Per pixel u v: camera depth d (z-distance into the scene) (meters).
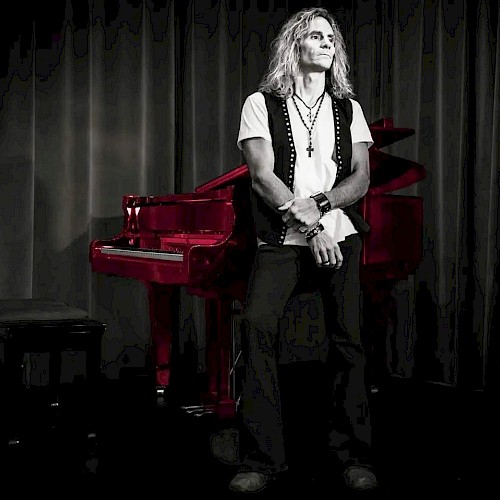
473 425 2.93
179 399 3.37
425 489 2.11
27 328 2.38
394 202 3.10
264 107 2.03
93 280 3.91
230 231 2.71
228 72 4.21
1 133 3.70
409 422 2.97
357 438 2.04
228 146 4.22
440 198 4.02
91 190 3.88
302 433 2.73
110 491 2.08
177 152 4.12
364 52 4.37
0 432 2.63
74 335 2.45
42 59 3.79
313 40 2.03
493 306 3.85
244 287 2.59
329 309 2.08
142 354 4.02
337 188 1.99
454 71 3.97
